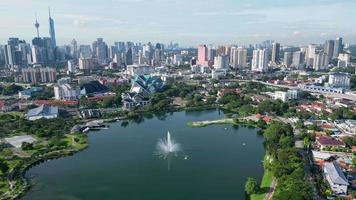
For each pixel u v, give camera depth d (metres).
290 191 182.38
